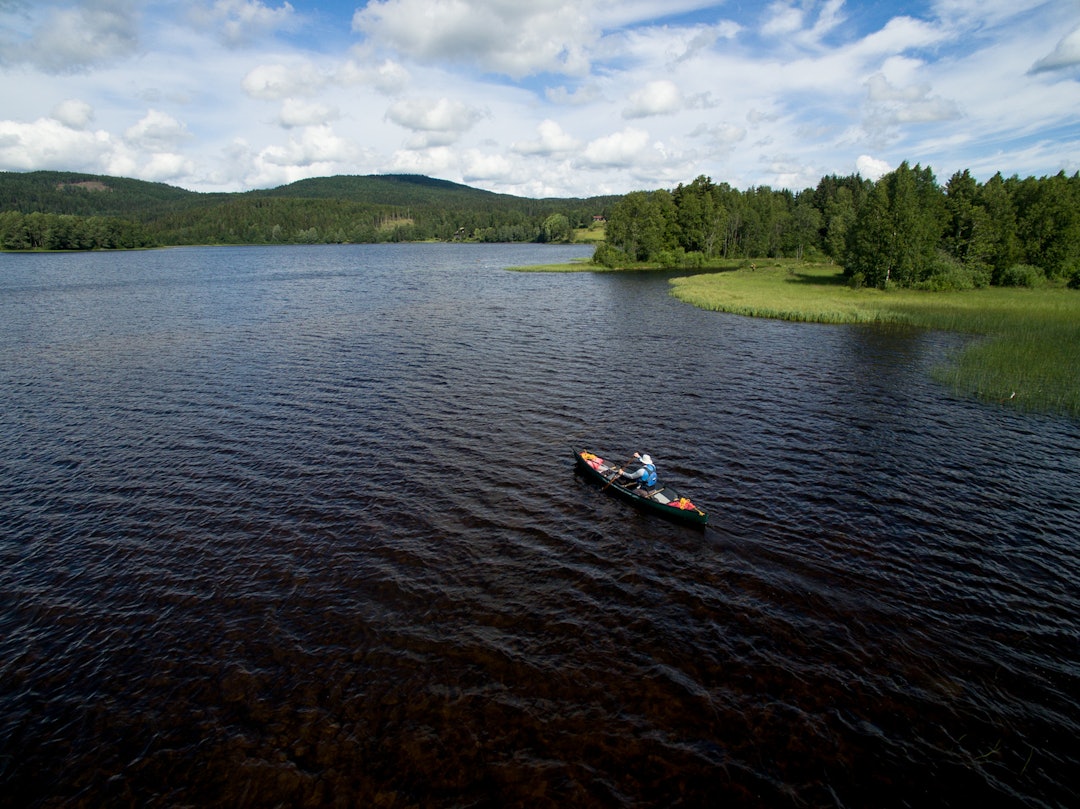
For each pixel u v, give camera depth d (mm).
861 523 19578
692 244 128375
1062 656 14023
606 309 62875
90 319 55781
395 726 12055
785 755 11508
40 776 11078
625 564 17391
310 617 15094
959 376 35688
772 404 31219
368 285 87062
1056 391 32500
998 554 17906
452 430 27219
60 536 18688
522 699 12680
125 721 12219
